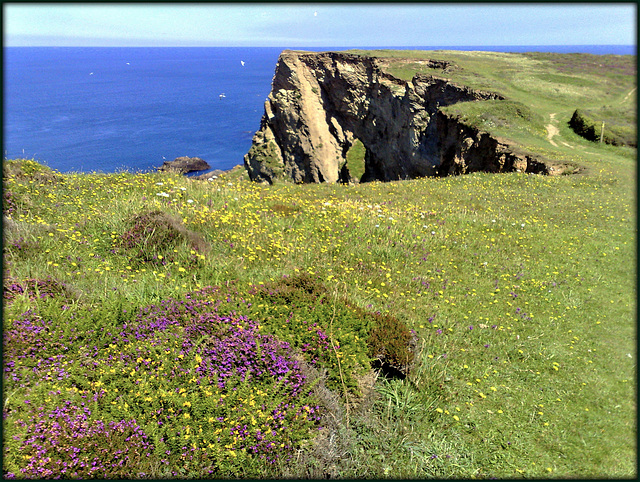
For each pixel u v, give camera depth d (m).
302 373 6.22
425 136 69.31
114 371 5.64
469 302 10.08
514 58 96.75
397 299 9.65
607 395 7.49
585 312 10.20
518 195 21.30
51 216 10.99
